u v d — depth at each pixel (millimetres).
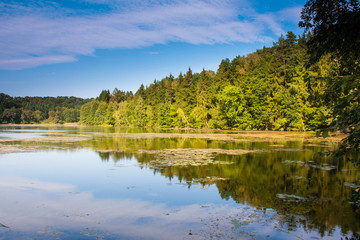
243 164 14977
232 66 59688
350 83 3500
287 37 51594
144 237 6062
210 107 64625
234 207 8094
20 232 6324
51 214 7539
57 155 18734
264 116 48406
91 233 6281
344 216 7293
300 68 43344
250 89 51844
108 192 9766
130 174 12664
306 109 40969
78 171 13352
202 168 13914
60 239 5945
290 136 35750
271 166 14312
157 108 82875
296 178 11695
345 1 4469
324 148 22156
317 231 6352
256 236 6098
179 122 73312
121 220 7094
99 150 21453
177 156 18062
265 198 8930
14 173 12992
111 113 105562
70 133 47906
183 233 6281
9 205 8344
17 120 132625
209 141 29406
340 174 12398
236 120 52781
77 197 9172
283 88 46625
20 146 24172
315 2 4902
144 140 31641
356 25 4375
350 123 3799
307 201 8609
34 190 10055
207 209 7930
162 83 91438
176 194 9469
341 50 4988
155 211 7793
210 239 5941
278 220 7043
